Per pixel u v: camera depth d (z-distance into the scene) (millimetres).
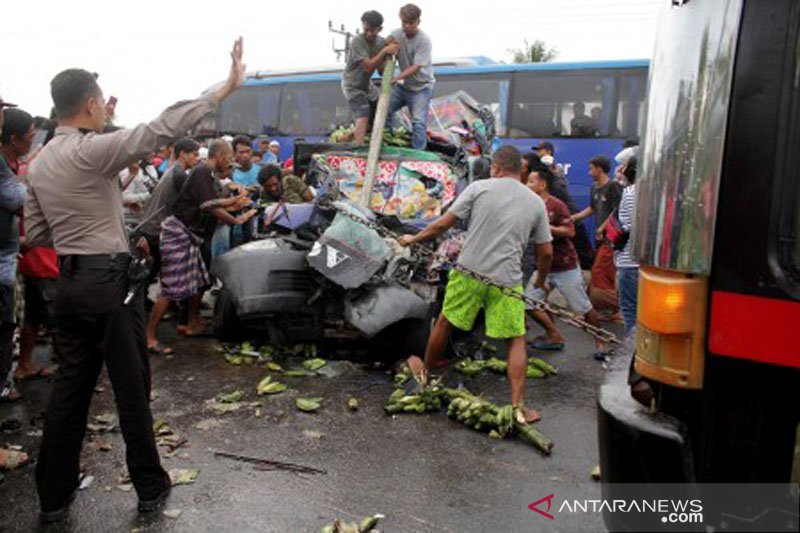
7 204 4191
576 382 5891
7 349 4527
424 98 8438
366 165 7598
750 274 2174
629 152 6195
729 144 2189
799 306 2123
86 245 3281
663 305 2285
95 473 3879
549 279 6711
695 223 2225
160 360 6066
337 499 3656
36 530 3301
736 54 2176
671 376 2291
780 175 2141
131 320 3410
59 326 3373
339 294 5891
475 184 4801
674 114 2309
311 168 8000
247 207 7762
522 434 4496
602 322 8477
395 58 7871
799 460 2273
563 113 14383
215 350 6402
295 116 17047
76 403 3387
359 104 8438
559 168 10086
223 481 3816
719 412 2328
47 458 3340
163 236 6195
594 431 4738
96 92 3389
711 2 2232
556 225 6574
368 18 8125
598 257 8430
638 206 2492
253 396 5199
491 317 4762
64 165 3230
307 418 4793
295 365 5980
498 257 4660
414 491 3771
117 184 3400
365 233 5750
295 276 5969
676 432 2139
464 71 15164
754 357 2189
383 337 6211
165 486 3600
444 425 4746
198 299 6867
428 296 6012
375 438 4477
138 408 3430
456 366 6059
